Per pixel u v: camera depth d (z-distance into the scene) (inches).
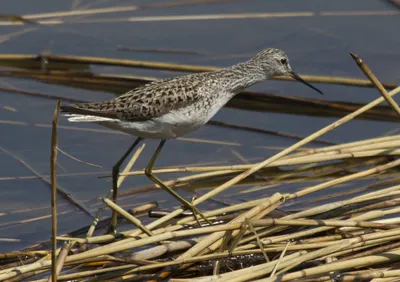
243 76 491.2
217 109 471.8
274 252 422.3
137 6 807.7
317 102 653.3
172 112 444.8
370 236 414.0
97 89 684.1
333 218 465.1
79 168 573.9
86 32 779.4
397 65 718.5
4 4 798.5
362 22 792.3
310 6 811.4
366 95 676.7
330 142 611.5
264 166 476.4
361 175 485.4
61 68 703.7
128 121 442.0
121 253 435.5
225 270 428.8
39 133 621.6
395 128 633.0
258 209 430.0
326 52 746.2
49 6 800.3
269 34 776.9
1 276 381.1
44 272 428.5
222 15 752.3
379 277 394.6
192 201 452.1
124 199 532.1
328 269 391.9
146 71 713.0
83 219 508.4
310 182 555.5
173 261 401.4
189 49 751.7
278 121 652.1
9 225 500.7
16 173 564.1
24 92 668.1
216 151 602.5
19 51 740.0
